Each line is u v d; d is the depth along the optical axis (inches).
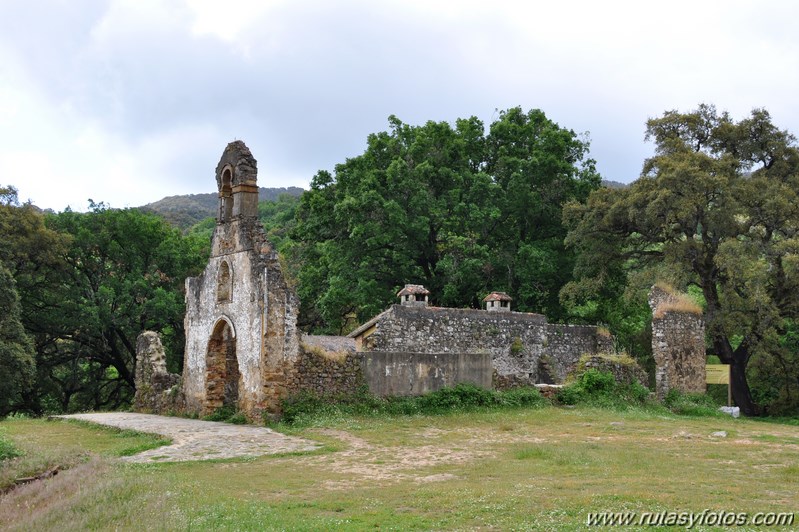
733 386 1256.8
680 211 1195.3
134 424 823.7
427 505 412.2
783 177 1360.7
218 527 358.3
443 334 1146.0
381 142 1615.4
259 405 829.8
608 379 1015.6
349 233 1481.3
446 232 1501.0
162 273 1737.2
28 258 1472.7
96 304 1553.9
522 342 1220.5
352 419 822.5
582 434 743.1
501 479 494.0
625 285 1524.4
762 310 1146.7
